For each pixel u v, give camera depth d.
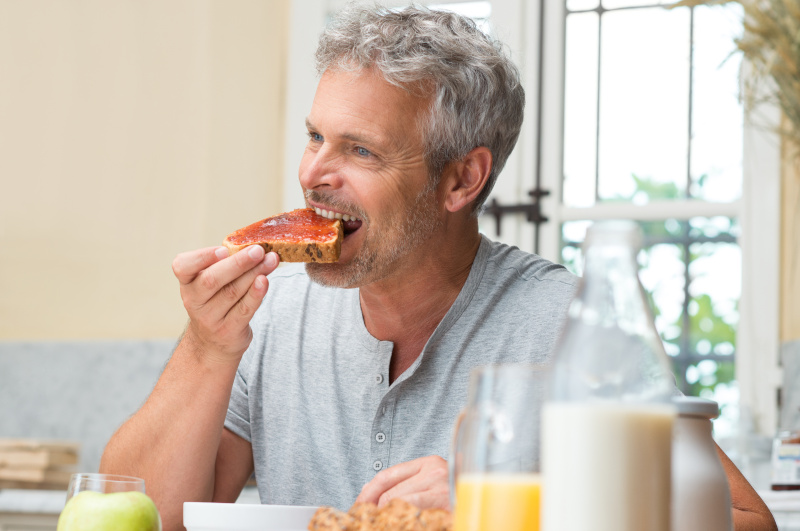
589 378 0.59
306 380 1.48
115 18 3.54
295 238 1.25
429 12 1.41
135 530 0.82
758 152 3.02
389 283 1.38
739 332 2.99
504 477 0.62
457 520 0.64
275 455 1.48
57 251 3.49
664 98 3.18
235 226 3.39
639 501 0.56
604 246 0.61
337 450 1.42
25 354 3.46
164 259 3.42
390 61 1.30
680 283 3.11
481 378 0.64
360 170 1.31
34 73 3.57
